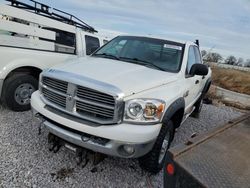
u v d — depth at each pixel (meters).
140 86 2.69
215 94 10.75
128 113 2.54
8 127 3.90
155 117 2.64
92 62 3.38
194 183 1.36
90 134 2.56
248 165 1.51
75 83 2.63
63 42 5.09
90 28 6.03
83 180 2.83
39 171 2.87
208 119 6.39
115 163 3.27
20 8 4.56
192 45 4.45
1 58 4.15
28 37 4.46
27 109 4.71
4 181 2.62
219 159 1.55
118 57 3.86
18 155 3.14
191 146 1.66
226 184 1.33
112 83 2.60
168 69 3.60
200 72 3.81
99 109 2.57
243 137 1.92
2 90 4.42
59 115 2.76
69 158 3.21
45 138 3.66
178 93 3.14
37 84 4.73
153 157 2.91
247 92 17.19
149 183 2.96
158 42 4.06
